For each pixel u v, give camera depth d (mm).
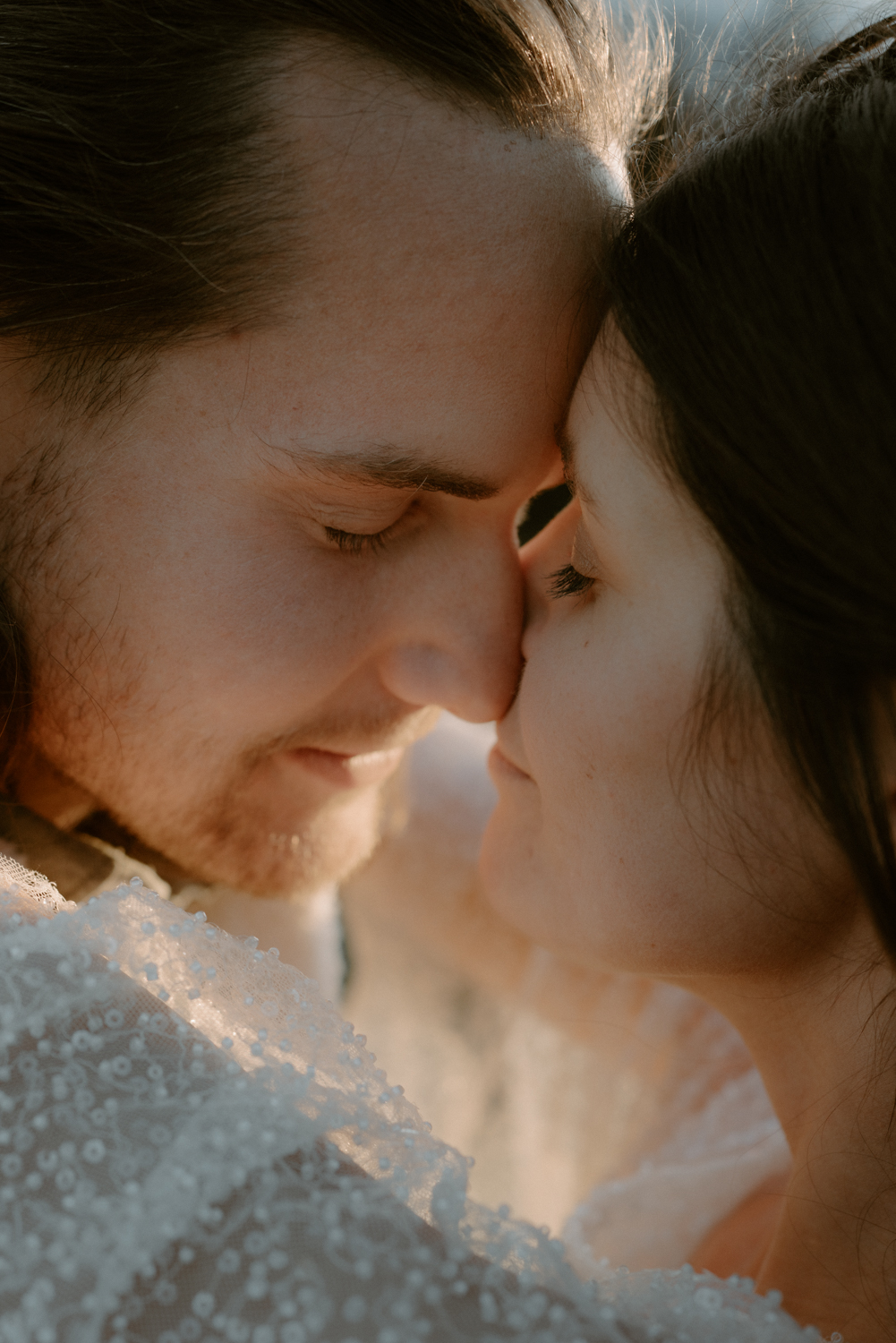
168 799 1129
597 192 952
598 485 847
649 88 1146
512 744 1026
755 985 893
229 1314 590
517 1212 1656
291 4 898
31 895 814
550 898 951
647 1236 1172
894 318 673
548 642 950
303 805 1196
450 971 1757
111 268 922
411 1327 595
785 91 896
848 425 678
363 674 1113
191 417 961
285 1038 758
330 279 907
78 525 1012
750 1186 1157
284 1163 651
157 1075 667
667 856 847
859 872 736
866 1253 824
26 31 902
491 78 915
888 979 825
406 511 1049
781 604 728
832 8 1015
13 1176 622
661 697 821
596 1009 1570
